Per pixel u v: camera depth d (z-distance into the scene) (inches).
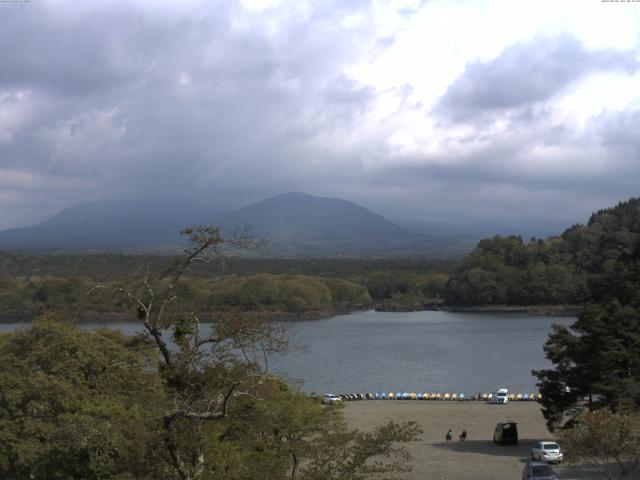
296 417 1064.2
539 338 6510.8
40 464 1100.5
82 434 1019.9
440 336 6806.1
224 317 903.1
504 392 3316.9
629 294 2437.3
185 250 900.0
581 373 2050.9
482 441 2287.2
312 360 5118.1
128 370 1164.5
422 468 1790.1
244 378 826.2
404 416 2851.9
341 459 986.1
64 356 1321.4
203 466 857.5
